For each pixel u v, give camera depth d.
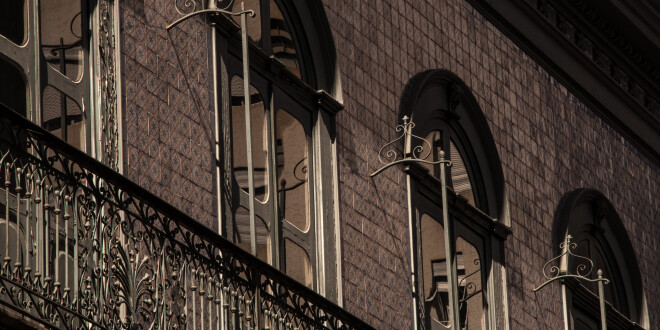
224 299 17.84
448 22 26.41
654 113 33.56
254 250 19.05
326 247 22.02
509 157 27.39
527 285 27.03
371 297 22.75
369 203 23.23
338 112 22.92
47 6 18.41
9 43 17.59
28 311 15.55
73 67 18.44
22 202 17.17
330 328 21.12
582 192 29.31
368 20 24.19
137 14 19.47
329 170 22.47
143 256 18.42
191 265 18.86
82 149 18.22
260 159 21.23
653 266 32.25
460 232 25.48
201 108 20.27
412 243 24.03
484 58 27.30
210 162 20.20
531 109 28.61
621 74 32.47
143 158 18.98
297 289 19.02
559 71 29.88
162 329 16.91
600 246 30.33
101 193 17.62
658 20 31.97
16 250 16.09
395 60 24.62
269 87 21.72
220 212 20.09
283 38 22.38
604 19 30.97
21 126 15.16
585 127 30.62
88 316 15.78
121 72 18.92
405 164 24.27
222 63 20.88
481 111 26.41
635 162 32.59
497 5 27.92
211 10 20.20
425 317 23.95
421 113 24.97
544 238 27.98
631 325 30.28
